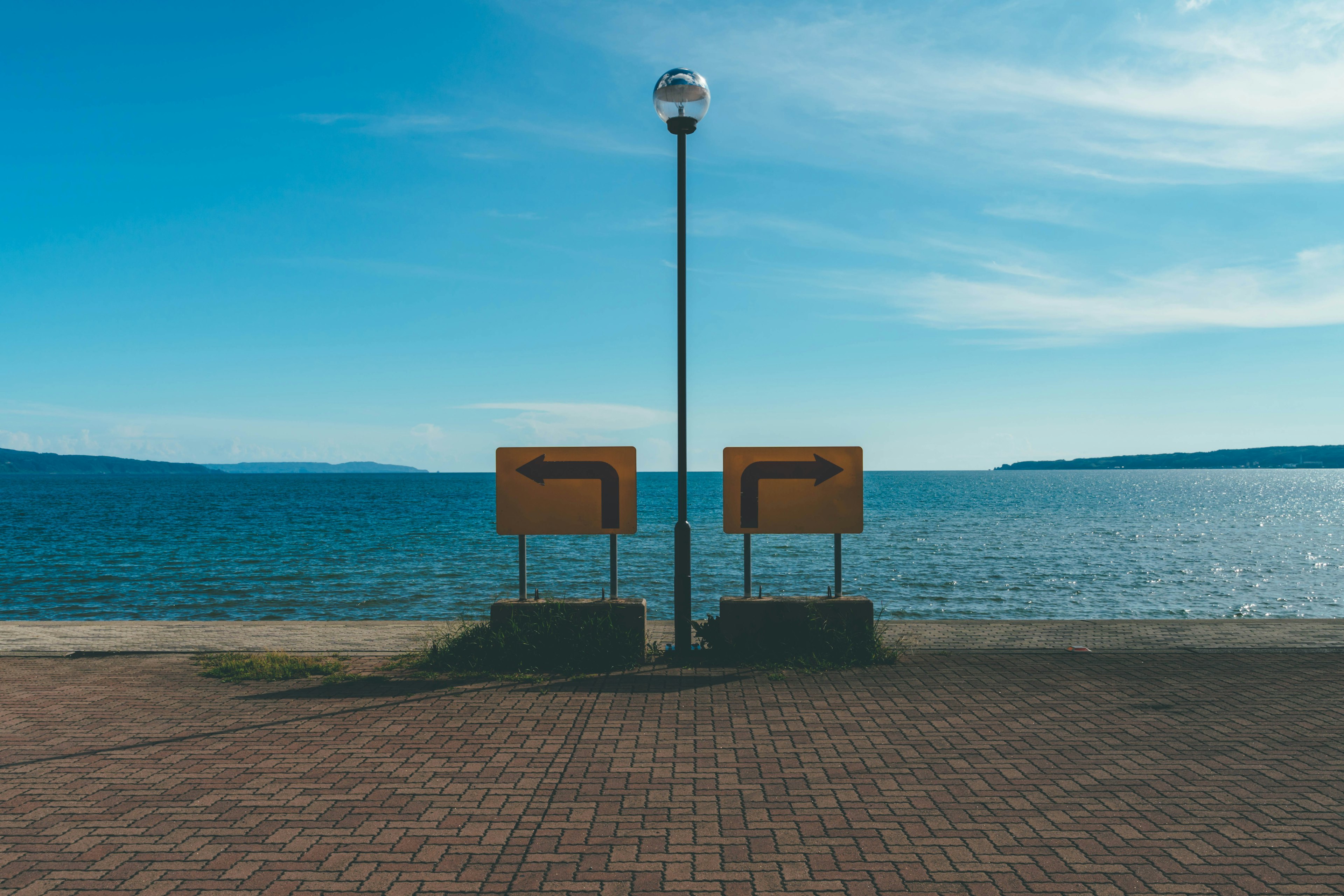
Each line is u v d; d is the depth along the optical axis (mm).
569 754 5695
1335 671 8219
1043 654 9047
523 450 9320
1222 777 5211
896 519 55375
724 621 8891
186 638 10195
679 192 9102
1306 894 3691
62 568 25750
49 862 4012
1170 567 29312
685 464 9086
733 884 3789
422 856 4078
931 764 5480
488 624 9227
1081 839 4277
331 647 9602
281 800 4832
